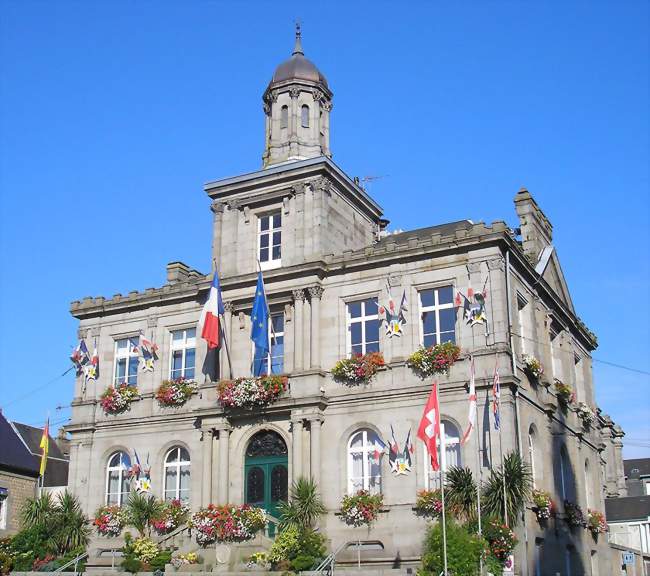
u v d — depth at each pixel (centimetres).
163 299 3538
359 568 2686
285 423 3100
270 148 3634
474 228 2970
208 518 2884
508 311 2911
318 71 3744
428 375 2931
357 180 3806
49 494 3534
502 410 2786
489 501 2603
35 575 2931
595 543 3609
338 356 3106
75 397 3634
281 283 3234
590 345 4100
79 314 3719
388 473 2902
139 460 3388
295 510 2841
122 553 3053
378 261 3111
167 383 3391
